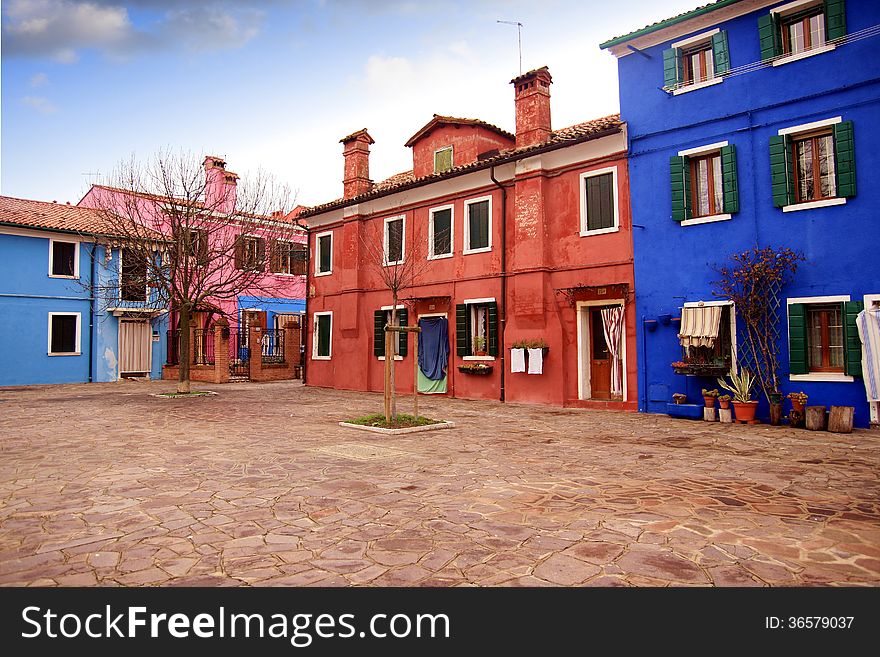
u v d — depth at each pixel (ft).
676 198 44.78
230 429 37.60
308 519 17.95
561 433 35.88
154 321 91.97
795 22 40.96
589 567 14.06
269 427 38.58
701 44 45.19
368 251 71.20
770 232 40.45
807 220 38.91
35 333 81.41
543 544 15.69
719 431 36.45
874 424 35.91
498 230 57.82
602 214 50.03
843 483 22.57
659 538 16.12
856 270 36.94
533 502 19.90
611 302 48.96
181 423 40.57
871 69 37.09
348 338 72.79
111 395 63.87
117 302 87.30
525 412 47.19
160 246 74.95
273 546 15.58
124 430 37.06
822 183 39.40
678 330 44.70
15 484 22.40
